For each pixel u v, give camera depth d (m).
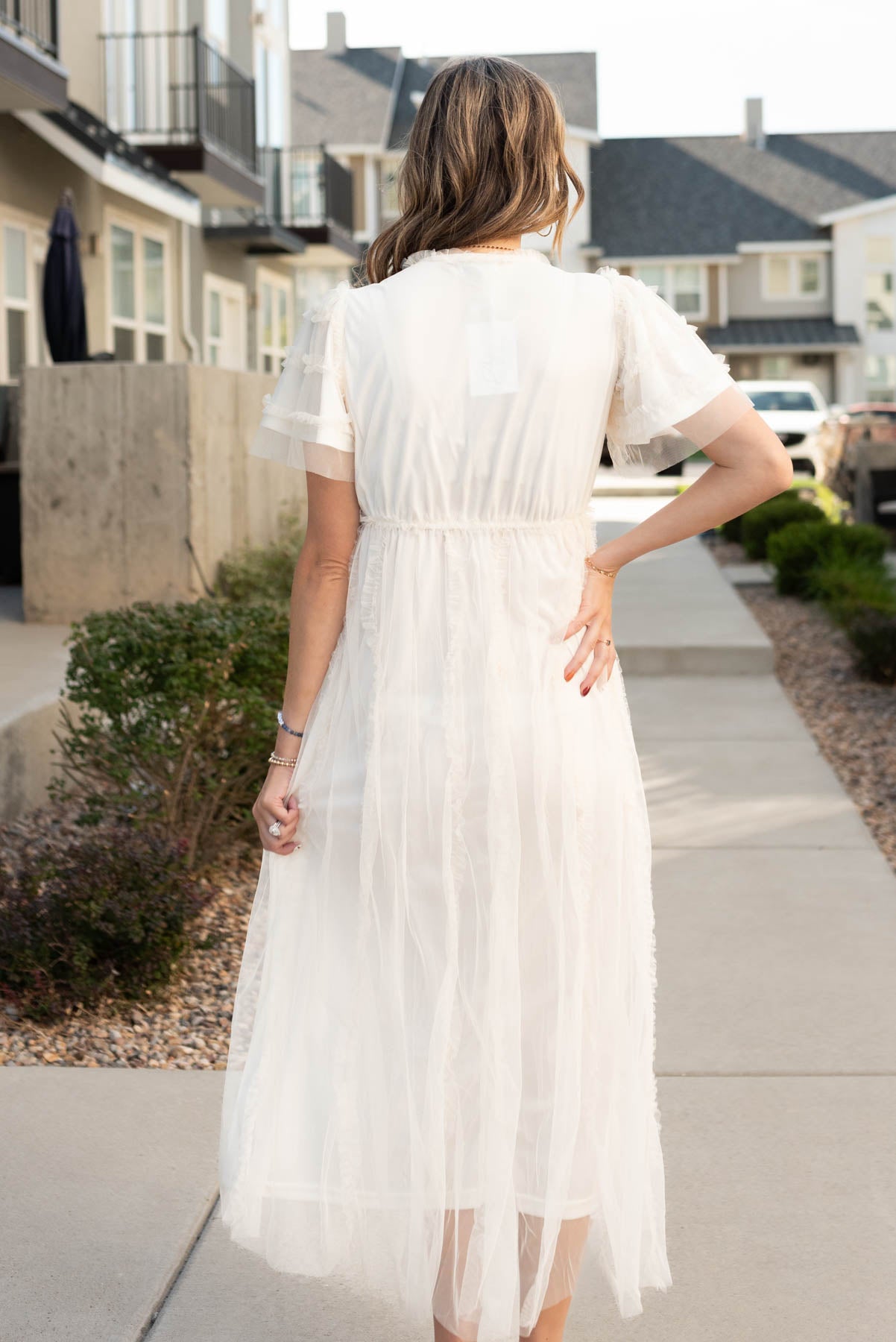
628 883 1.92
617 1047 1.92
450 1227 1.90
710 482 1.79
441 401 1.76
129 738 4.39
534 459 1.78
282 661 4.51
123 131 15.51
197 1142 2.87
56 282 10.14
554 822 1.82
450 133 1.79
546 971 1.85
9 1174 2.73
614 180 46.50
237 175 17.12
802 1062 3.26
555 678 1.83
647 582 11.27
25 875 3.71
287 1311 2.31
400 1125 1.87
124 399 7.92
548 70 47.38
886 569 11.16
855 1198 2.66
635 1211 1.94
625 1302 1.98
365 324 1.78
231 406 8.66
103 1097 3.08
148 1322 2.28
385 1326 2.27
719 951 3.99
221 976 3.83
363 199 40.56
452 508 1.80
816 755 6.38
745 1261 2.45
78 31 14.17
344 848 1.86
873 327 44.72
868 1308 2.31
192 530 7.94
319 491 1.83
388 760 1.82
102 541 8.03
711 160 46.91
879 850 4.97
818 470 19.83
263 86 21.75
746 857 4.89
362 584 1.83
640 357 1.78
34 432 8.00
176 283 16.75
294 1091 1.90
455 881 1.82
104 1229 2.54
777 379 44.53
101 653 4.36
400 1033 1.85
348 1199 1.88
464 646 1.80
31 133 12.19
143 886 3.65
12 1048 3.35
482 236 1.79
